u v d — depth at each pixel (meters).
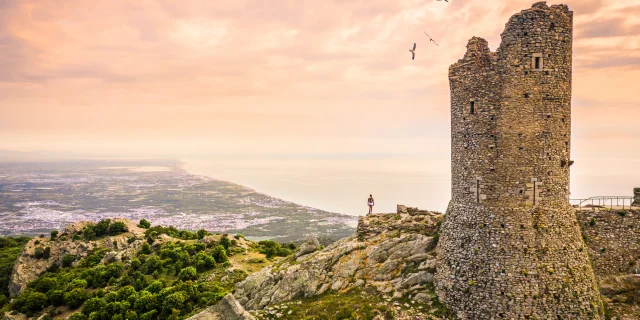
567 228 30.77
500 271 29.70
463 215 32.22
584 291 29.91
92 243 92.88
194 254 76.50
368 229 42.50
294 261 47.06
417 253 36.72
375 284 36.12
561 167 31.09
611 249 36.16
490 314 29.38
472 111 32.09
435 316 31.06
